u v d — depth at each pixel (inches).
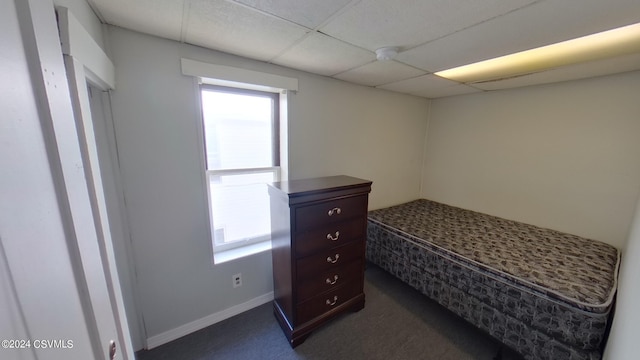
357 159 103.8
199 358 63.8
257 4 41.7
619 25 45.3
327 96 89.1
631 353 25.8
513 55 63.2
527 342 59.6
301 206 64.2
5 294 13.0
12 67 14.8
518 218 99.9
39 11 17.8
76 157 21.9
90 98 52.1
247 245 84.9
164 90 59.7
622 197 76.0
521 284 60.0
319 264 70.4
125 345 38.5
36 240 16.0
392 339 71.3
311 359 64.2
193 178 66.8
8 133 14.1
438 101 124.7
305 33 52.5
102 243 35.7
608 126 77.3
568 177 86.4
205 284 72.7
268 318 78.2
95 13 46.1
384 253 98.5
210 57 63.5
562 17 43.2
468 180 115.4
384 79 88.9
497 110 103.0
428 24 47.2
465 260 71.2
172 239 65.8
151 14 46.1
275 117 85.0
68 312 18.9
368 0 39.4
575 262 66.9
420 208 118.2
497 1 38.8
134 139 57.7
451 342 70.3
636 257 39.4
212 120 73.0
